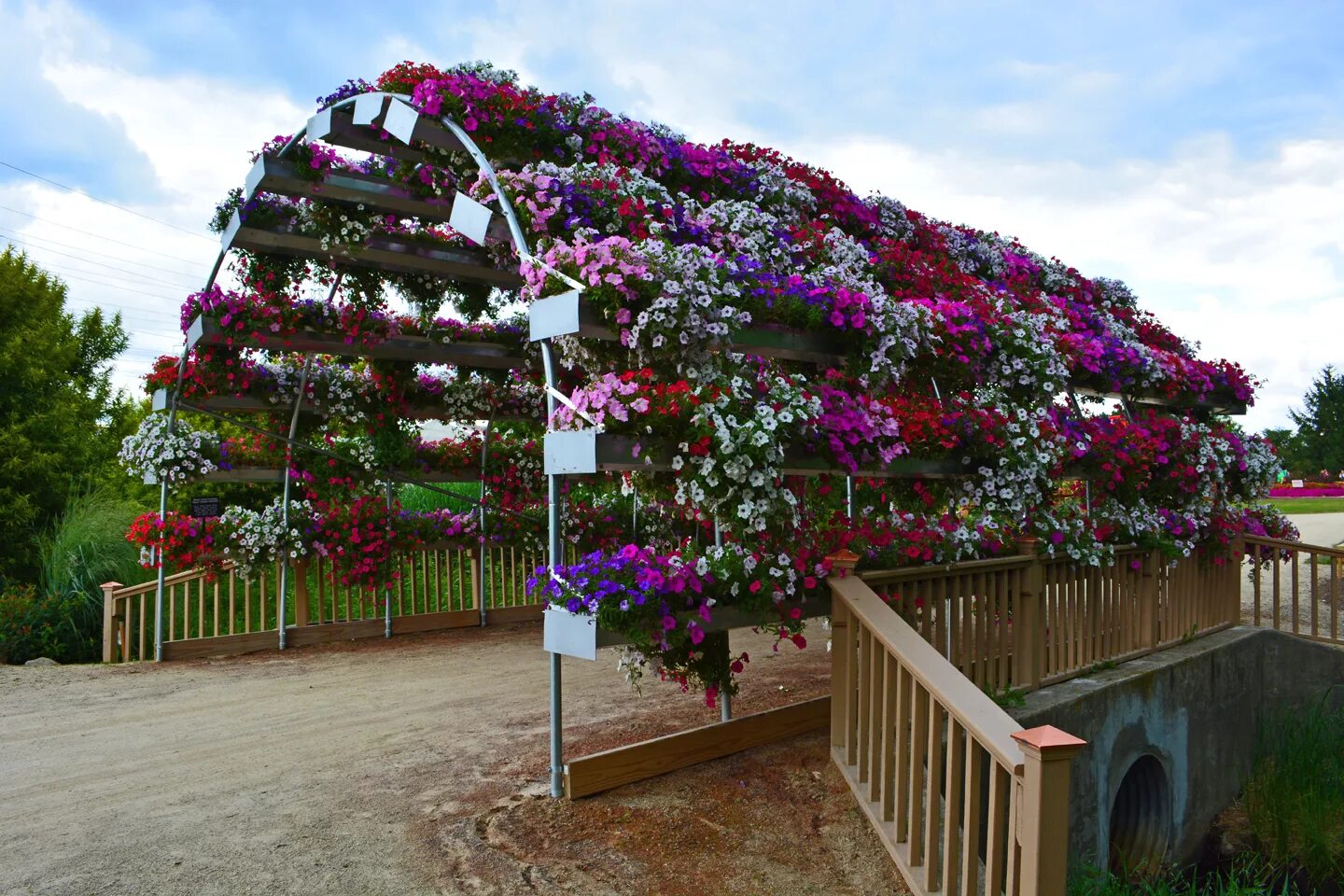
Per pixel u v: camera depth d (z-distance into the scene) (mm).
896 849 3271
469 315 6902
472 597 8875
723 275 4297
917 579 4543
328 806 3676
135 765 4262
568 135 5141
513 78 5160
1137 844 6336
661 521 8180
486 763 4254
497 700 5578
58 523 10055
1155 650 6699
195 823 3490
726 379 4129
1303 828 6441
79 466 11266
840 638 4043
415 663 6863
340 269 6352
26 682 6152
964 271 8195
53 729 4941
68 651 7727
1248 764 7352
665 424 3799
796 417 4168
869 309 5129
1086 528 5938
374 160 5555
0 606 7852
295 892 2898
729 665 4398
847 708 3914
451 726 4938
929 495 5590
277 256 6219
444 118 4633
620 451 3717
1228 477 8383
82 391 13086
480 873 3066
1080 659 5898
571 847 3299
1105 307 9391
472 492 11172
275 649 7414
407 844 3297
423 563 8852
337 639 7727
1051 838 2352
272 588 9539
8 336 11523
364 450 7832
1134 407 8047
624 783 3891
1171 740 6309
